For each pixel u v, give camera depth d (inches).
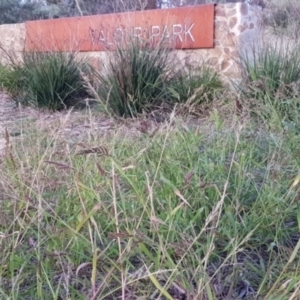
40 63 256.7
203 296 63.6
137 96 208.1
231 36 259.8
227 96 177.8
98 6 356.5
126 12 283.0
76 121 192.1
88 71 267.1
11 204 83.1
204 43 270.1
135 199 87.0
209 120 140.1
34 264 74.5
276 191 90.9
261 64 204.1
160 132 120.3
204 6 269.7
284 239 84.4
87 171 97.2
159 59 223.0
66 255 71.2
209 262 75.6
